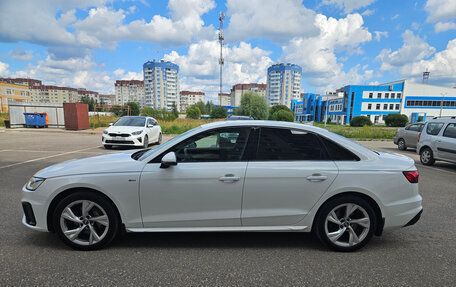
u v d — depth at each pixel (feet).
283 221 8.97
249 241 9.97
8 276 7.43
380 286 7.34
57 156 28.68
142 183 8.63
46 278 7.39
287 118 195.21
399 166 9.20
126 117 39.93
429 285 7.41
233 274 7.77
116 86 491.72
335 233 9.08
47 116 72.69
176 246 9.46
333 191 8.82
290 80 411.75
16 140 44.96
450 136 25.67
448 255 9.14
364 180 8.84
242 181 8.71
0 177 19.08
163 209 8.79
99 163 9.14
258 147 9.11
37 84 444.96
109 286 7.09
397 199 9.04
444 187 18.62
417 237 10.55
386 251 9.36
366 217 8.96
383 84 233.76
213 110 275.39
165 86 446.60
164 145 9.24
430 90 214.90
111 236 8.92
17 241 9.56
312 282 7.45
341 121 232.12
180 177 8.64
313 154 9.14
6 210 12.57
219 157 9.02
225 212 8.83
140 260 8.45
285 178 8.75
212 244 9.68
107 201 8.80
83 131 63.57
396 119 169.48
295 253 9.09
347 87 220.64
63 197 8.93
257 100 199.41
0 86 223.92
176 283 7.29
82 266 8.02
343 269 8.14
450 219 12.51
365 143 51.88
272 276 7.71
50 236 10.02
